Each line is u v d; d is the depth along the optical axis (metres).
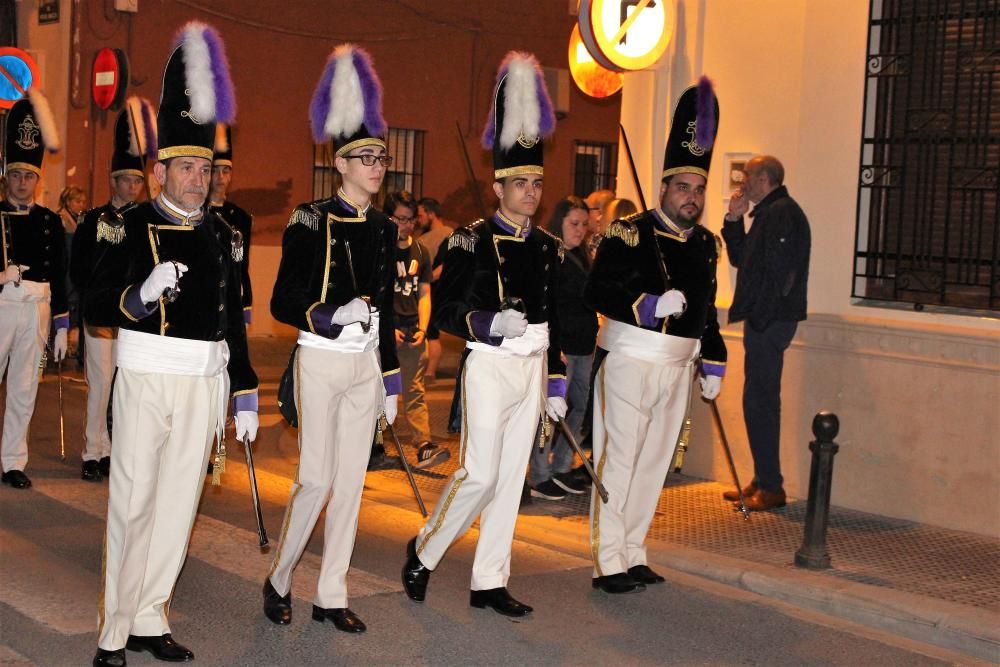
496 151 5.80
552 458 8.48
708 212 9.16
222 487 8.55
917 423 7.86
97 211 7.55
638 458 6.32
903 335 7.91
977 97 7.80
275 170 17.66
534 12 19.62
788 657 5.52
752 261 8.00
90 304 4.80
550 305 5.93
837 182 8.42
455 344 17.47
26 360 8.25
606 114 20.25
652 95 9.46
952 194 7.90
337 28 18.02
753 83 8.86
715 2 9.03
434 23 18.80
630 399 6.15
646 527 6.53
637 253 6.10
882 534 7.58
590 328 8.16
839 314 8.38
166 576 5.07
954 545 7.36
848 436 8.20
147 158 8.55
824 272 8.49
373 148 5.38
